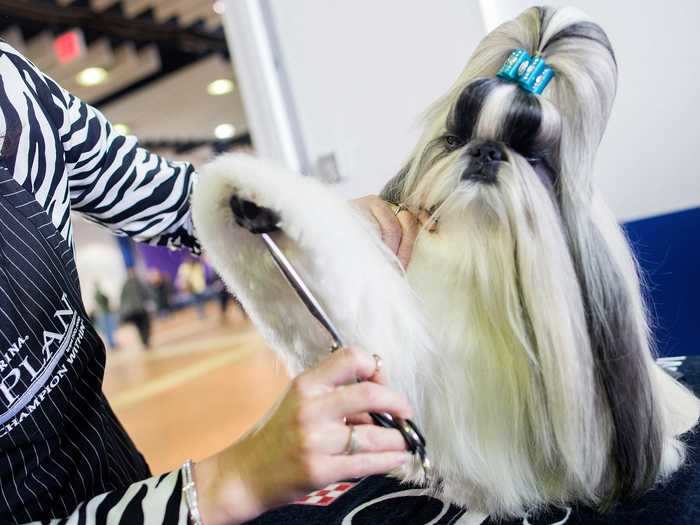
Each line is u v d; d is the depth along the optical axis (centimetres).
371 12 136
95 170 66
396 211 53
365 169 146
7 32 417
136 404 349
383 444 37
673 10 103
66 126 62
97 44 454
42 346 55
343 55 143
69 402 58
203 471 41
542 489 51
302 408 37
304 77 151
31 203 56
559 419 47
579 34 46
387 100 139
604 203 51
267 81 158
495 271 46
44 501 53
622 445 48
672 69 106
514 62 46
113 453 63
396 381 45
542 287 45
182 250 82
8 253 53
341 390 37
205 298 995
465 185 47
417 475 58
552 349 45
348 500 62
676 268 95
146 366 525
